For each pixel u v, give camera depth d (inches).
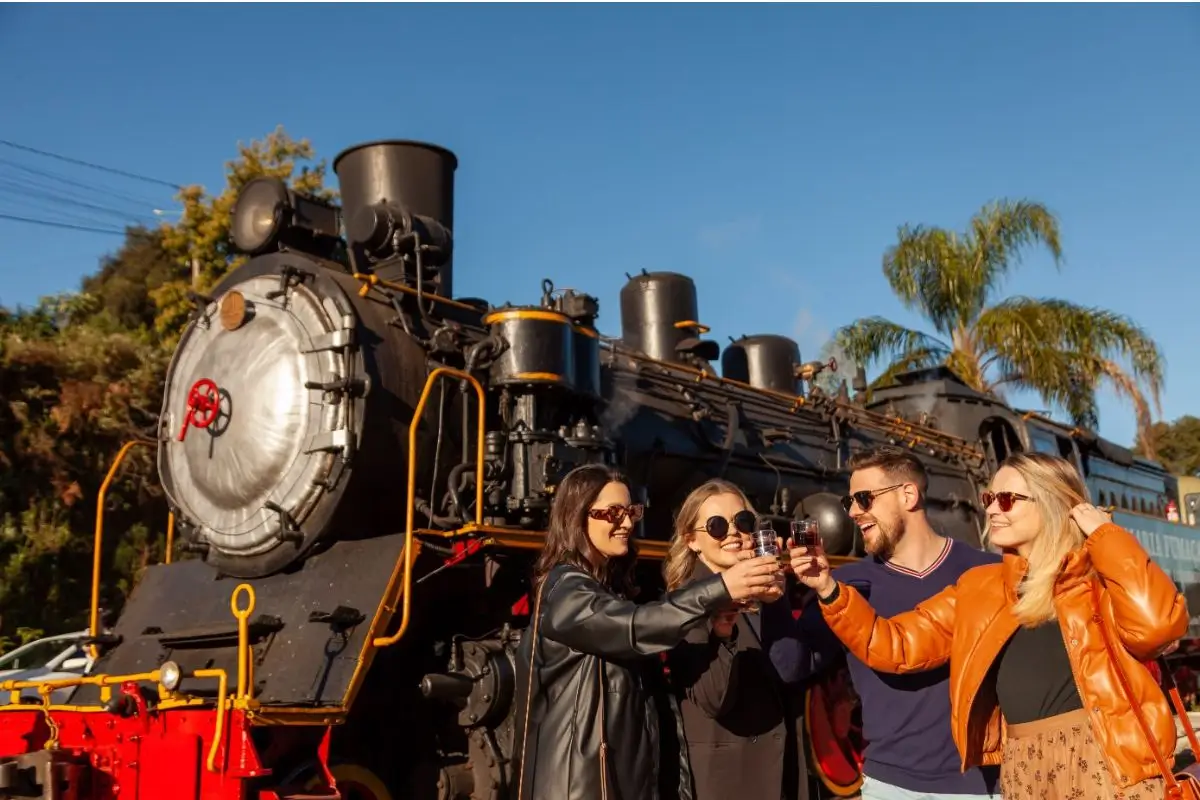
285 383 205.2
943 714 134.3
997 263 634.2
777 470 289.7
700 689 130.6
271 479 203.9
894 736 136.4
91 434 572.1
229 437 212.2
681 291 338.0
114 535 577.6
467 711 181.6
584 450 207.9
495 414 211.3
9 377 554.9
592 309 224.4
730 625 129.0
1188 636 494.0
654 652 109.1
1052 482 116.3
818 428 330.3
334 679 168.2
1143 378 621.0
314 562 198.5
